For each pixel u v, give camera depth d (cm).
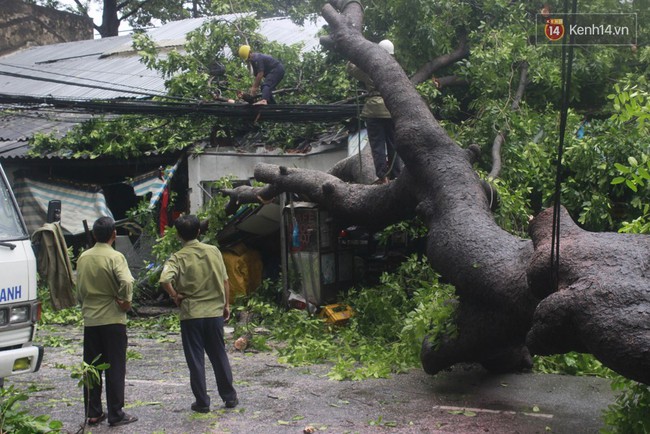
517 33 1173
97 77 1755
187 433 575
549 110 1147
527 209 1033
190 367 624
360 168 988
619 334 441
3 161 1423
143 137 1329
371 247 1173
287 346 935
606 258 484
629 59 1227
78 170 1512
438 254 678
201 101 1123
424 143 773
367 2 1242
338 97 1338
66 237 1467
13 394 593
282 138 1347
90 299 594
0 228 611
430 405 645
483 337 651
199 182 1299
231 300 1157
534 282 521
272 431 577
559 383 714
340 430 577
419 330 734
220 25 1364
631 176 585
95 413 604
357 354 841
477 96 1223
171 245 1162
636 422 512
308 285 1088
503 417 606
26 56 2170
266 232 1209
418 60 1216
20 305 598
